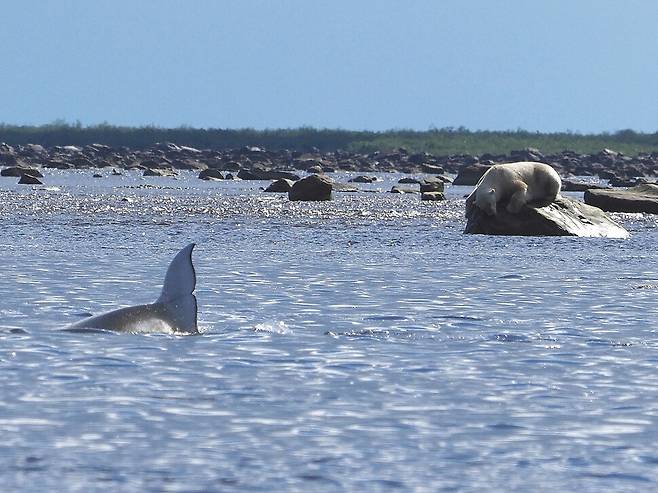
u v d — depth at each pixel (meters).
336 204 179.62
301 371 44.38
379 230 127.44
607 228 125.62
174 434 34.88
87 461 32.00
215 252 98.38
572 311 63.53
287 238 114.81
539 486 30.34
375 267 87.44
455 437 34.91
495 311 63.22
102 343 48.94
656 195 172.12
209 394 40.19
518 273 84.44
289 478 30.75
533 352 49.22
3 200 177.12
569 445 34.16
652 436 35.22
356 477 30.89
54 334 51.28
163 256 93.62
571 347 50.72
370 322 58.03
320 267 86.75
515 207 123.19
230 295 68.94
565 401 39.75
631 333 55.22
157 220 138.25
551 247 108.81
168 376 42.97
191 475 30.91
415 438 34.72
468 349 49.81
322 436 34.84
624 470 31.77
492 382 42.75
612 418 37.44
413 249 104.50
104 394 39.91
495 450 33.56
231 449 33.38
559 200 127.75
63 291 70.00
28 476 30.58
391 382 42.50
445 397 40.19
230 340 50.88
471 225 124.81
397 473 31.28
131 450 33.16
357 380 42.81
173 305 52.88
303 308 63.47
